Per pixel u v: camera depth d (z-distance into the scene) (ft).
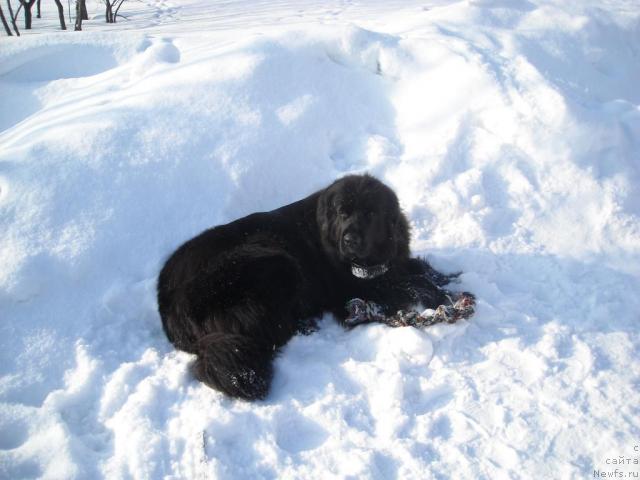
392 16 14.56
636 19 10.84
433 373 5.42
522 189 7.67
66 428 4.92
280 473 4.53
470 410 4.97
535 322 5.90
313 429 4.93
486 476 4.39
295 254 6.50
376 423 4.93
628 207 7.35
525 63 8.85
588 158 7.82
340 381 5.38
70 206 6.89
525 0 11.08
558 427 4.74
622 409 4.85
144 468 4.57
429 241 7.33
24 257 6.29
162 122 7.95
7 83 9.50
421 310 6.20
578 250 6.93
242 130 8.01
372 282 6.44
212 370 5.25
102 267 6.56
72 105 8.59
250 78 8.50
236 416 4.95
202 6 20.47
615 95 9.84
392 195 6.37
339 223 6.17
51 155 7.34
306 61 8.89
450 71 8.84
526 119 8.07
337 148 8.61
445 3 17.61
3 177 6.99
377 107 8.96
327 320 6.51
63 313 6.14
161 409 5.17
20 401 5.43
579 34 10.18
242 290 5.82
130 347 5.99
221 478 4.46
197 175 7.56
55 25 17.53
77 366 5.73
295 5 18.95
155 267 6.83
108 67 10.07
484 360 5.52
